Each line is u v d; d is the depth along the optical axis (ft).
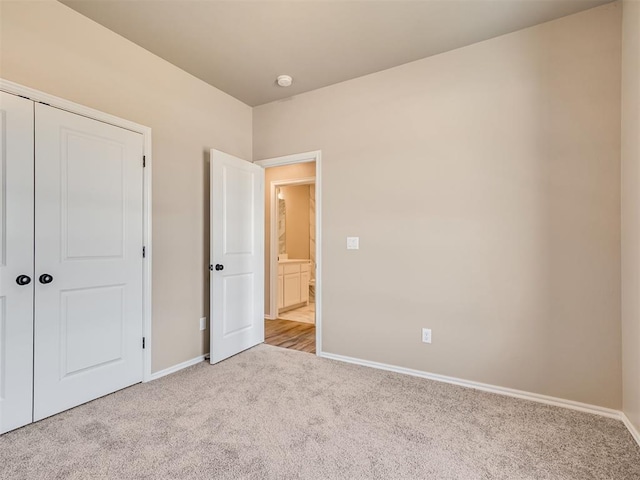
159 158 8.34
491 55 7.63
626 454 5.28
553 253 6.98
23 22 5.95
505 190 7.45
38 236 6.07
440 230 8.18
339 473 4.78
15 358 5.78
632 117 5.86
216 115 10.07
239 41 7.72
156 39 7.64
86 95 6.86
